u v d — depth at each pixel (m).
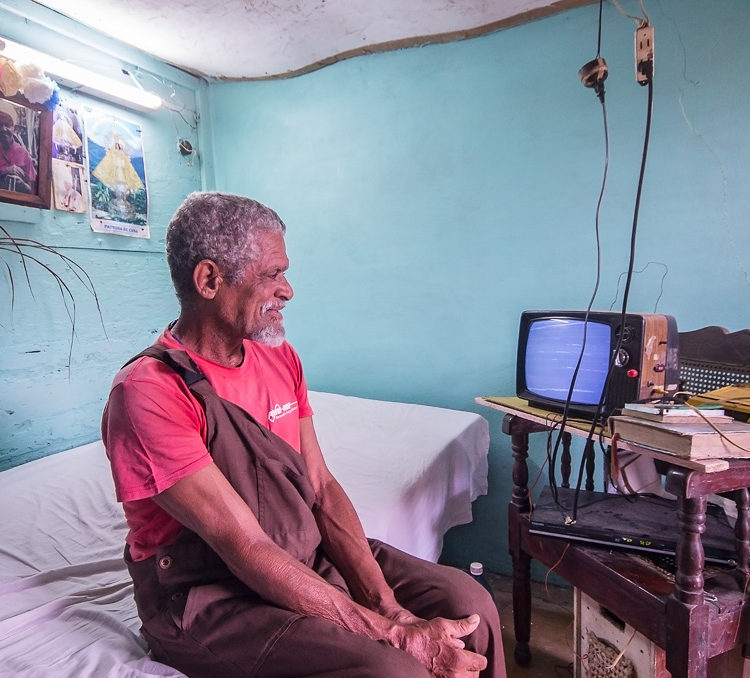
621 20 1.63
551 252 1.82
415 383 2.15
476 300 1.99
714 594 0.94
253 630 0.72
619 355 1.05
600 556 1.09
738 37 1.47
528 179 1.84
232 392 0.90
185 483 0.74
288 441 0.98
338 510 0.99
